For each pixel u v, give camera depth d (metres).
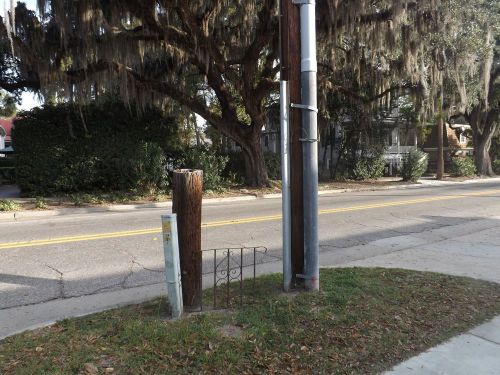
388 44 18.17
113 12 15.02
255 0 17.44
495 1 20.70
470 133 44.66
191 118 23.89
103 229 10.71
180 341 3.78
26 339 3.94
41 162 17.55
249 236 9.71
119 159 18.30
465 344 4.00
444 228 10.86
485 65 23.84
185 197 4.45
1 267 7.07
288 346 3.77
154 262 7.41
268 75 20.55
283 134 4.99
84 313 4.98
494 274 6.44
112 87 17.22
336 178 29.88
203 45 16.61
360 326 4.18
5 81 18.06
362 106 23.97
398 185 26.89
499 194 19.72
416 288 5.35
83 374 3.29
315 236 5.05
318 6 15.77
